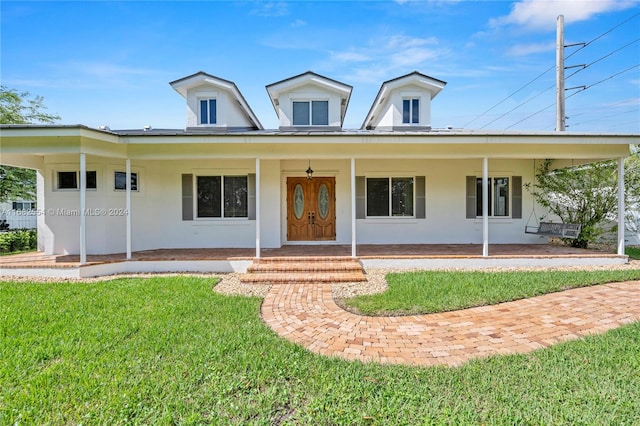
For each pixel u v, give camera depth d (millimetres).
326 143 8188
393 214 10867
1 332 4168
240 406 2660
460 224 10820
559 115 12477
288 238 10766
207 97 10844
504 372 3191
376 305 5340
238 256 8484
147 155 8219
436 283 6523
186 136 7918
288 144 8344
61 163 8984
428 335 4238
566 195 10539
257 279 7082
